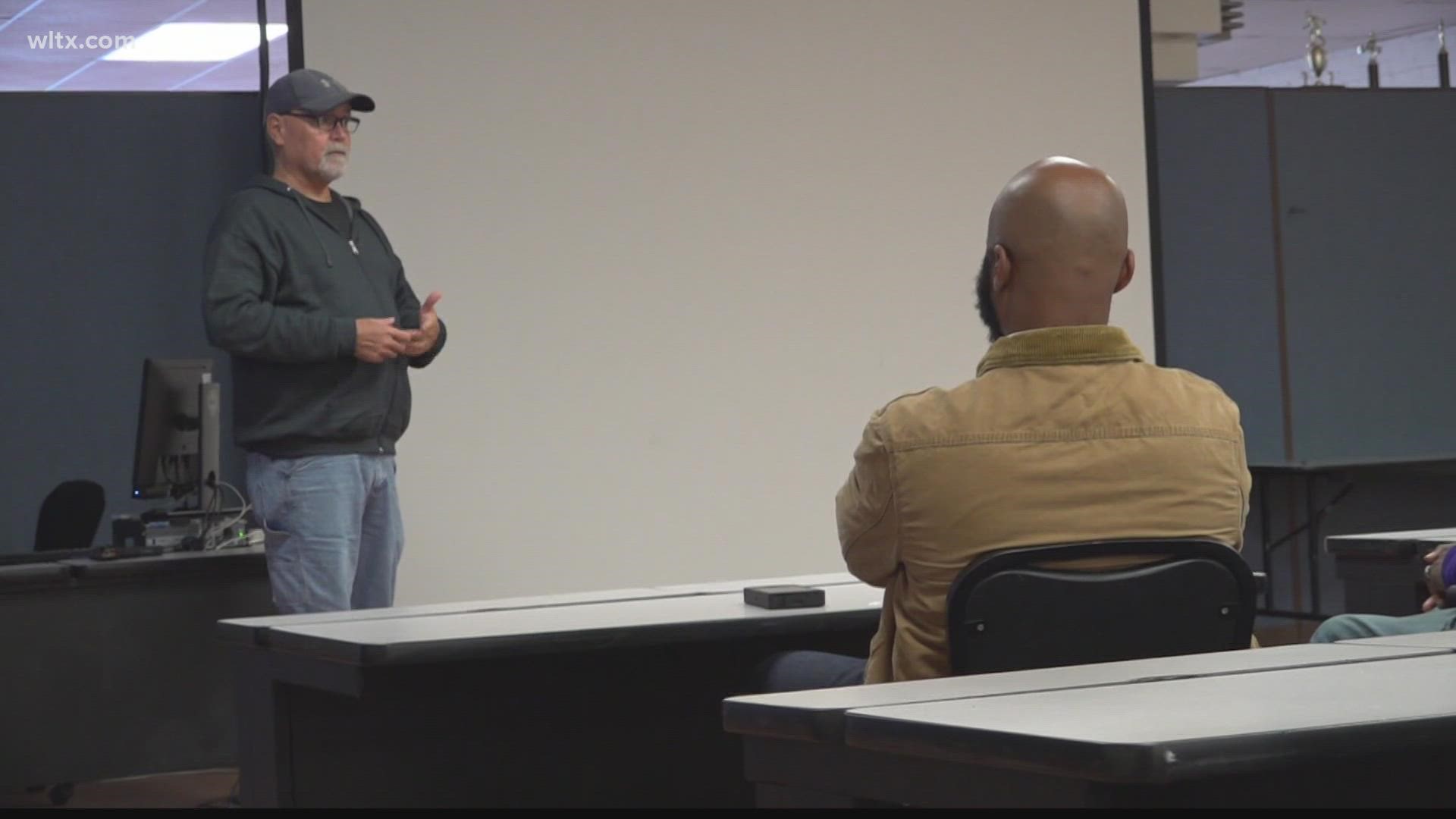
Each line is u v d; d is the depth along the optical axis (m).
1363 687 1.36
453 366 5.49
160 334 5.80
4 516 5.65
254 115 5.87
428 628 2.14
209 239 3.63
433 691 2.34
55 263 5.70
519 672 2.42
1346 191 7.11
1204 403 1.87
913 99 6.08
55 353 5.70
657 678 2.55
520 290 5.57
